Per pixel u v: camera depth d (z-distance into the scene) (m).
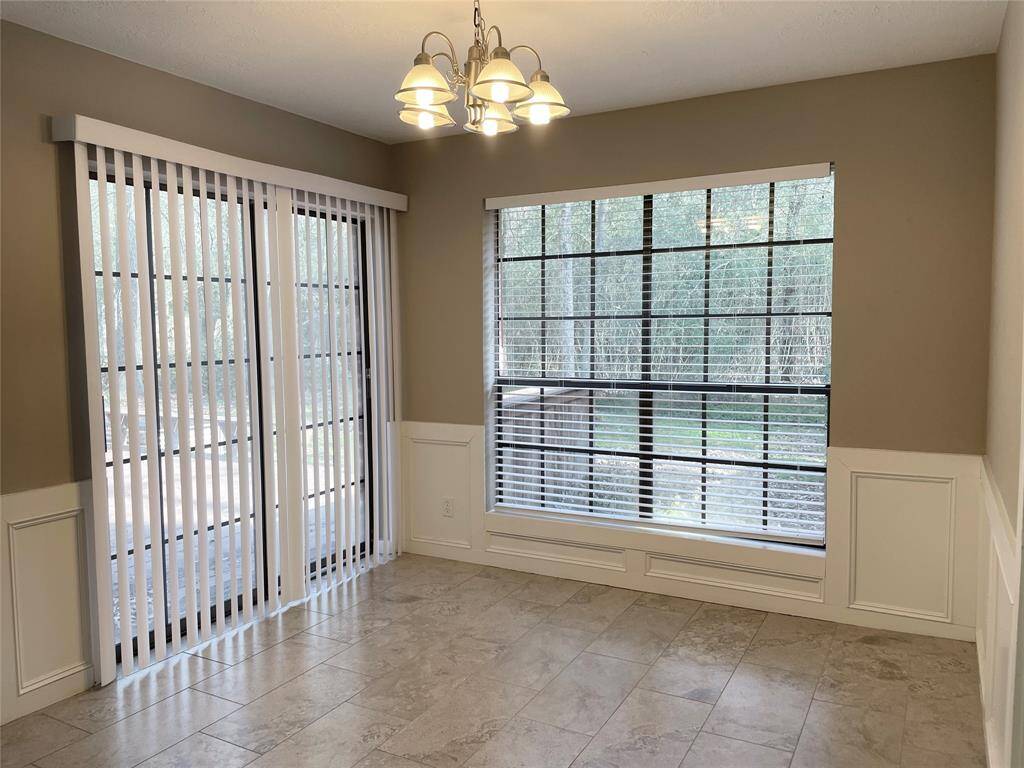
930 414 3.41
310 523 4.18
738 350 3.88
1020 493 1.76
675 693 2.96
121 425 3.12
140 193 3.11
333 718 2.80
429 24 2.85
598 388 4.27
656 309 4.08
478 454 4.55
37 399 2.87
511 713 2.82
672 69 3.39
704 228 3.93
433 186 4.59
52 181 2.90
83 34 2.90
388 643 3.46
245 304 3.65
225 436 3.54
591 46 3.10
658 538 4.05
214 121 3.56
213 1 2.62
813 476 3.74
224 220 3.56
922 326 3.40
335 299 4.18
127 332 3.08
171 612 3.35
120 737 2.67
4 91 2.74
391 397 4.68
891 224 3.43
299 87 3.56
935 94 3.31
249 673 3.17
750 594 3.84
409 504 4.83
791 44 3.09
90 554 3.04
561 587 4.19
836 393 3.59
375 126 4.27
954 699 2.89
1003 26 2.82
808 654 3.30
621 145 4.02
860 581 3.60
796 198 3.71
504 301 4.53
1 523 2.76
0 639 2.76
